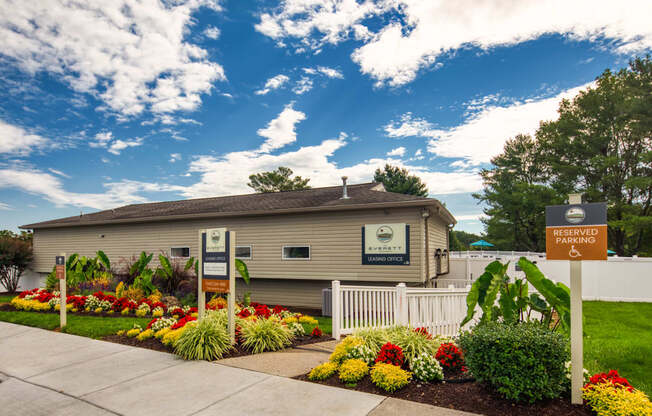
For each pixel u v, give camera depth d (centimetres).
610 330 949
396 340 571
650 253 2847
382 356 508
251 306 1038
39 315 1020
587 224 388
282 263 1366
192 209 1644
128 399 447
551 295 488
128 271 1417
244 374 527
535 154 3412
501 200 3384
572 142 2792
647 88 2491
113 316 1003
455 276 1850
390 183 4081
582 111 2806
